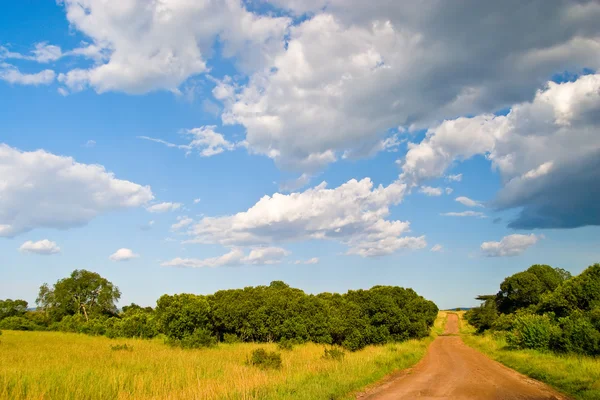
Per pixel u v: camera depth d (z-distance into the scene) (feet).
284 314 148.66
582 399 48.78
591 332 86.33
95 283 283.79
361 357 88.22
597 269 129.49
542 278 216.74
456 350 144.05
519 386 59.57
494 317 230.68
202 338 122.72
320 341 138.72
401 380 65.82
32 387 43.80
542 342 101.76
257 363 72.49
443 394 52.11
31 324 244.83
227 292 192.44
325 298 218.18
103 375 55.67
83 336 177.17
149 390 49.93
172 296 160.45
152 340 156.04
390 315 161.38
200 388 46.93
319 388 49.55
